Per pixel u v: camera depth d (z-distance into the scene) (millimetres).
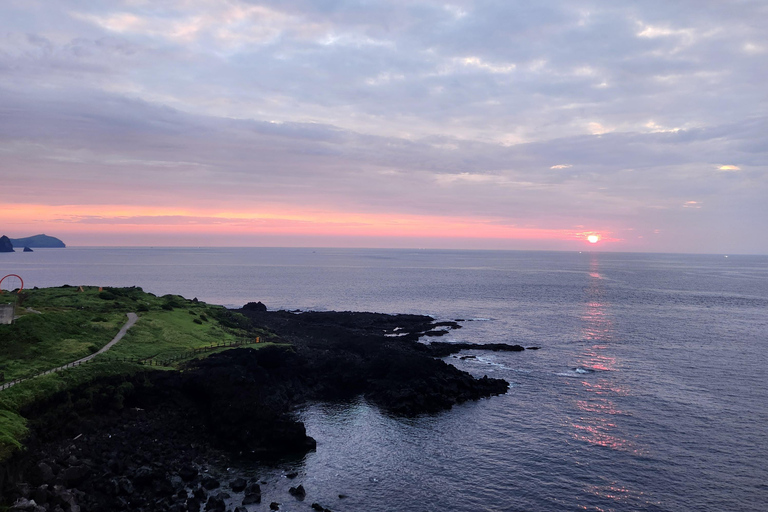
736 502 46781
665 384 83000
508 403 74000
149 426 56156
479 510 45438
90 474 44219
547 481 50688
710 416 68000
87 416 53469
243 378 63969
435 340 121438
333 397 77188
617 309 180250
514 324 145875
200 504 44219
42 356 62094
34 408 48844
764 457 55781
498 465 54156
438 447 58781
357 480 50688
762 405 72312
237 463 53812
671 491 48688
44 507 36750
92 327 76688
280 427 57469
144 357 69000
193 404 62031
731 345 114750
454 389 76125
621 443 59656
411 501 46812
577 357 102625
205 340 81875
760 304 196500
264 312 149250
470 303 199625
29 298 91375
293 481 50156
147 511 41875
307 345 100438
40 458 43594
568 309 180375
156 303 101625
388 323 142750
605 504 46469
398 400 71938
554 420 67062
